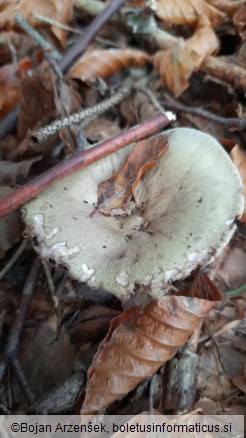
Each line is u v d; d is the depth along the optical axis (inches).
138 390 4.4
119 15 7.6
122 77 7.4
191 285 4.7
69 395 4.3
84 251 4.3
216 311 5.1
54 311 5.1
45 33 7.9
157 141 4.9
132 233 4.7
